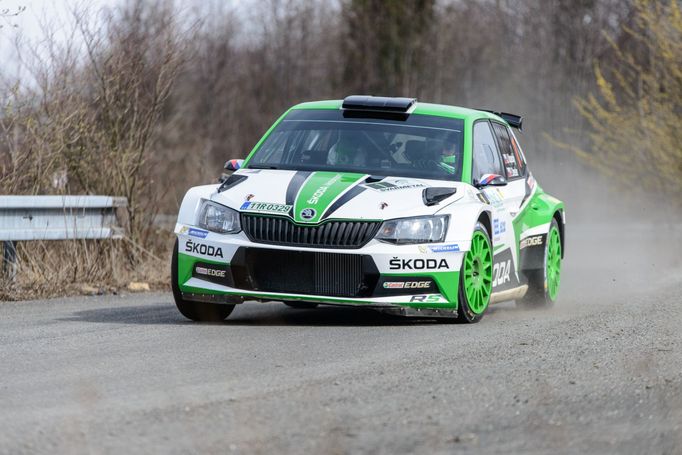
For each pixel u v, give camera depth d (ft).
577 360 56.70
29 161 106.42
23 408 43.75
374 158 78.48
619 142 200.03
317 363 55.06
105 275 103.04
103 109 114.62
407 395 46.68
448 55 399.65
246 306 86.94
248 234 70.28
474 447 37.88
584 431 40.60
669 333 67.97
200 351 59.21
